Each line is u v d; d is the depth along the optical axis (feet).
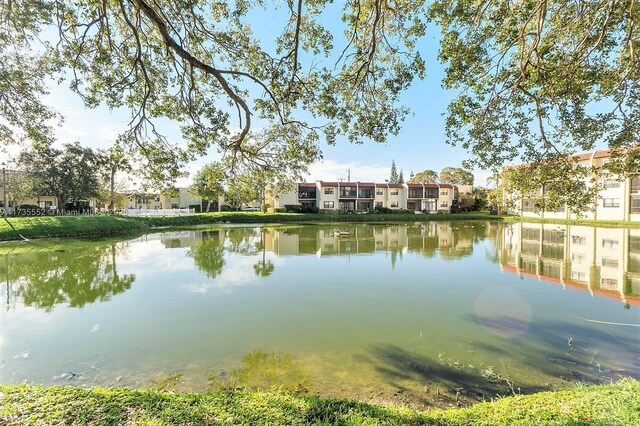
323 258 44.75
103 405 8.94
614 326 20.17
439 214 141.69
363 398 12.50
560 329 19.72
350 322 21.02
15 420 8.05
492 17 17.71
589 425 8.22
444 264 40.78
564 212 109.50
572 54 17.11
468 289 29.19
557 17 17.93
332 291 28.43
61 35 17.93
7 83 18.86
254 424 8.30
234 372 14.60
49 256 44.19
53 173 93.97
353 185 165.27
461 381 13.80
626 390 10.76
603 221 93.97
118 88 19.97
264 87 18.43
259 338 18.51
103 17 17.01
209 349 17.06
